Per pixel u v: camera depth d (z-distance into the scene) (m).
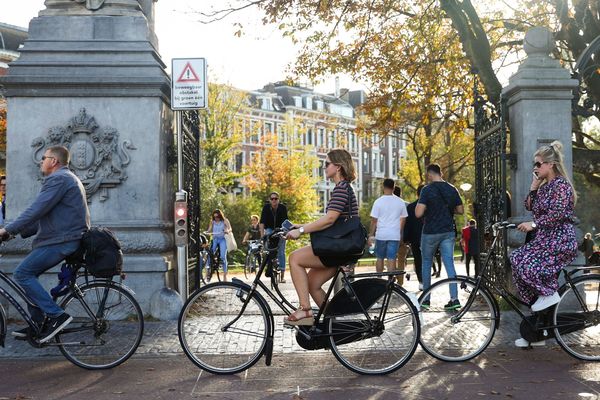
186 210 9.58
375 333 6.36
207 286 6.42
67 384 6.04
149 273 9.48
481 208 11.60
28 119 9.62
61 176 6.53
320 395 5.61
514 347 7.34
